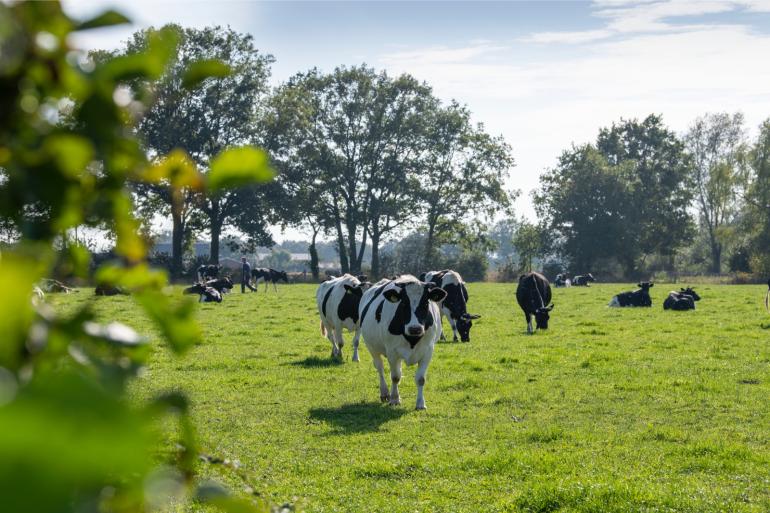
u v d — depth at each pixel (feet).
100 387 2.23
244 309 115.34
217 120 213.05
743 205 253.65
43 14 2.61
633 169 277.44
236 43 213.46
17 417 1.98
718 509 26.61
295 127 226.17
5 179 2.80
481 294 155.22
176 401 3.01
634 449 34.86
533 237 274.57
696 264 321.73
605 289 180.75
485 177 244.63
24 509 1.92
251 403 44.96
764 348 66.28
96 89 2.84
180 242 214.07
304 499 27.02
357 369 56.59
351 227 242.17
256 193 214.48
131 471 2.11
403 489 29.55
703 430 38.75
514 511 26.76
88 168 2.99
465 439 36.94
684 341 71.77
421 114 240.94
